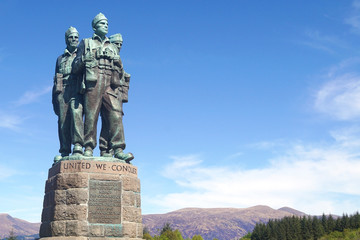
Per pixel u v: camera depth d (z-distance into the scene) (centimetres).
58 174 1997
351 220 13725
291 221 14362
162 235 12531
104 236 1914
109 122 2183
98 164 2011
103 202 1964
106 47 2158
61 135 2259
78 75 2191
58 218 1928
